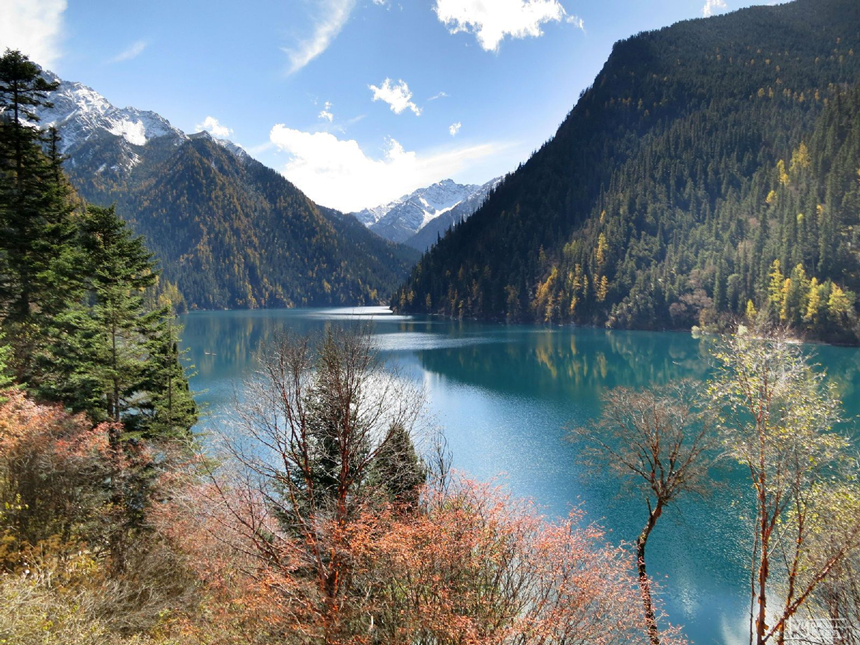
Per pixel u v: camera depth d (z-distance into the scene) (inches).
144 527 545.6
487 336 4269.2
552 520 965.2
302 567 460.4
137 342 753.6
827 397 540.4
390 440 538.6
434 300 7755.9
